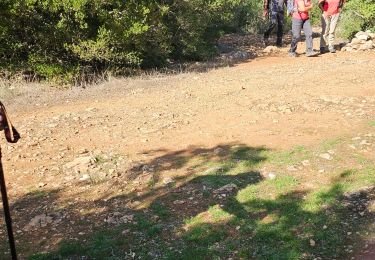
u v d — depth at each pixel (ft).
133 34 41.83
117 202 18.84
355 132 23.61
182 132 26.09
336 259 14.06
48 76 40.09
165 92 35.32
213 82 37.19
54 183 21.12
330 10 46.93
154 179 20.42
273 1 57.88
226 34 74.02
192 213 17.35
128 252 15.39
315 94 30.91
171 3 48.44
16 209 19.02
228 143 23.75
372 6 50.01
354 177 18.66
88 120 29.50
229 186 18.75
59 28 39.70
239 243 15.29
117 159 22.97
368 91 31.01
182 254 14.99
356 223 15.70
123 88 37.65
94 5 39.96
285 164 20.36
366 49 47.93
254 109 28.78
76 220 17.79
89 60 41.37
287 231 15.58
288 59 47.73
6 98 35.12
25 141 26.27
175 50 52.85
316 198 17.34
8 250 16.17
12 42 40.37
